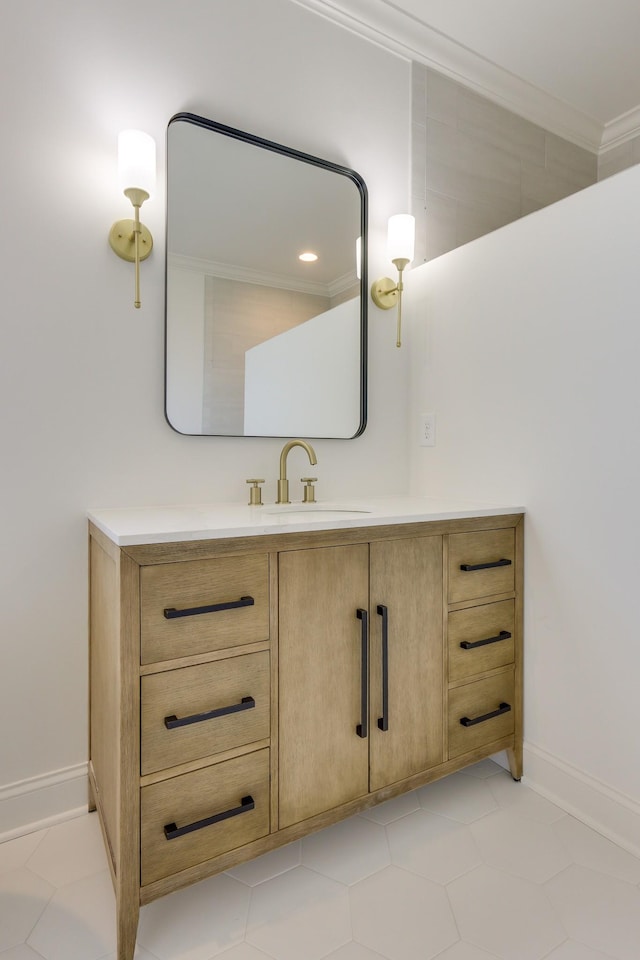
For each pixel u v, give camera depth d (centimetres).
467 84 221
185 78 159
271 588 120
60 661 146
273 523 122
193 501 164
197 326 163
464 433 186
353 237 192
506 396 170
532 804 154
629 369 136
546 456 157
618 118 253
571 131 255
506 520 160
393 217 186
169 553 107
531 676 163
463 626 152
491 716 157
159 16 155
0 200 135
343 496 195
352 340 194
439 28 198
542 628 159
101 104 147
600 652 143
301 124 181
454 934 110
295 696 124
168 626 107
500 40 204
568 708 152
